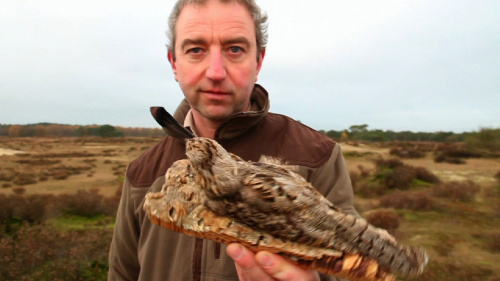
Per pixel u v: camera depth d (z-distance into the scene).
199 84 0.60
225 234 0.40
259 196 0.39
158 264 0.62
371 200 4.24
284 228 0.39
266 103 0.66
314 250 0.39
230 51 0.59
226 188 0.40
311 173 0.63
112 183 6.03
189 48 0.59
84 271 2.39
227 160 0.43
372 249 0.39
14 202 3.65
